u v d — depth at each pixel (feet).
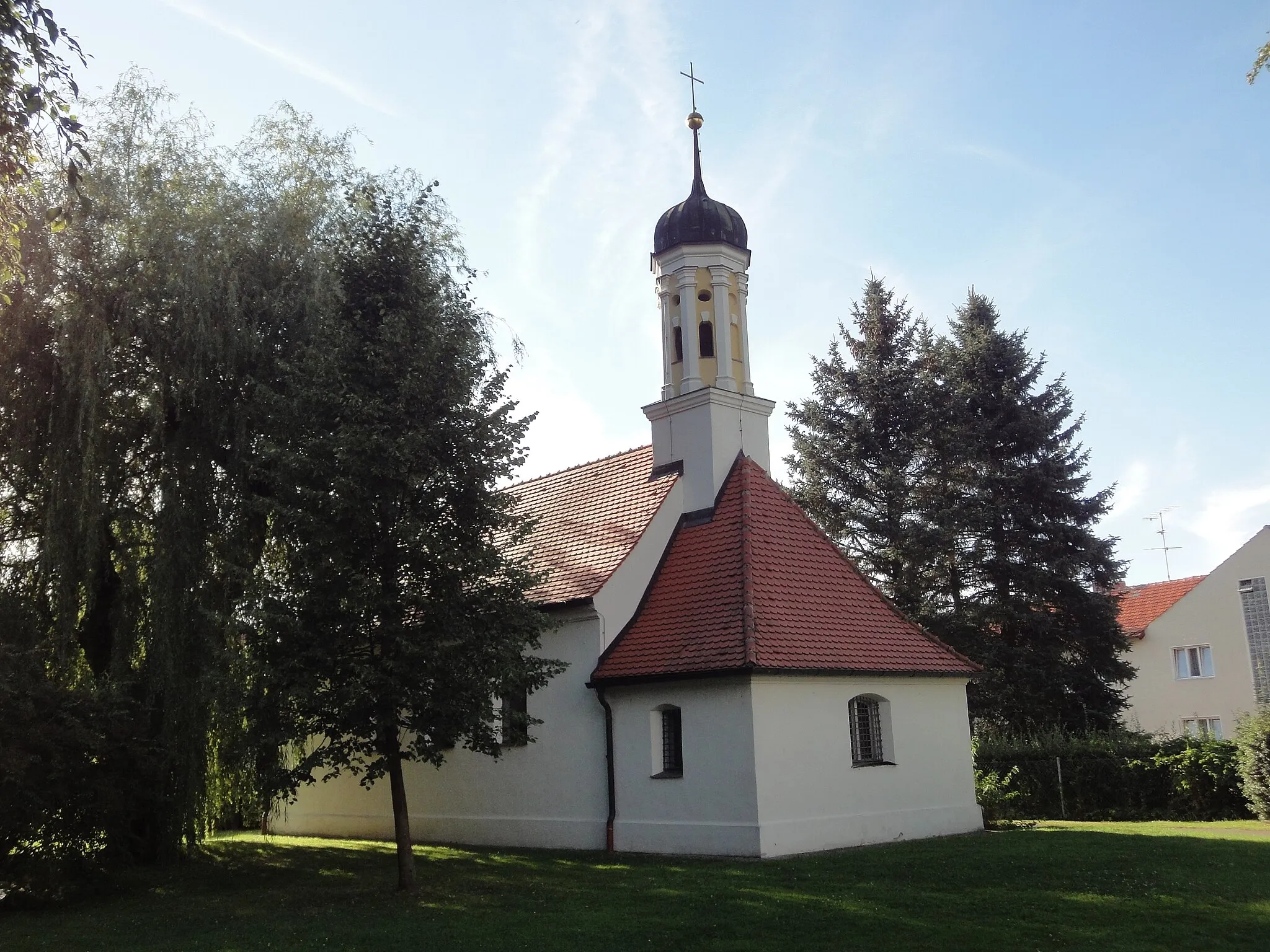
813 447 116.88
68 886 51.11
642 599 63.72
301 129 63.52
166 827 54.08
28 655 48.37
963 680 64.90
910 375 115.96
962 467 111.14
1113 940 32.63
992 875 44.01
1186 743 78.02
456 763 70.59
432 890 47.32
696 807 54.70
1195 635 138.82
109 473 54.34
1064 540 105.91
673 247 72.90
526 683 48.29
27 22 34.04
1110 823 71.05
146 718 51.70
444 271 62.95
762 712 53.31
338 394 45.93
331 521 44.96
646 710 58.23
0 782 44.98
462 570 45.73
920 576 108.58
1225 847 52.08
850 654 58.23
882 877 44.34
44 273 51.83
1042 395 113.09
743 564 60.03
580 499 75.15
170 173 57.82
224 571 52.70
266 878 54.19
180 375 54.13
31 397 53.42
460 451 47.06
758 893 41.68
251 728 46.34
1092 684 104.73
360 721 44.39
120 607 55.36
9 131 36.01
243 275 56.85
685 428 69.62
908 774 60.08
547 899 43.60
